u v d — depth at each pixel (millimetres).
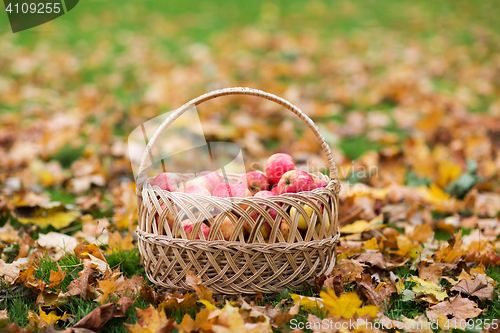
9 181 2447
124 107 3672
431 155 2781
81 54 5262
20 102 3814
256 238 1729
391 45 5824
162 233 1749
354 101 3941
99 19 6906
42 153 2725
